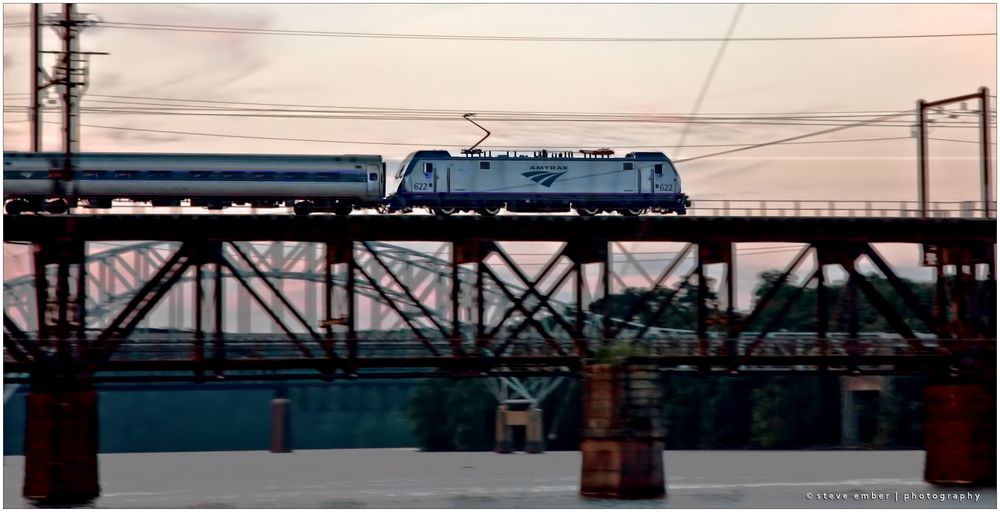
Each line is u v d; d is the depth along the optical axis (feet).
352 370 627.46
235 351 628.28
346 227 642.22
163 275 633.20
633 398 645.10
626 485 643.04
